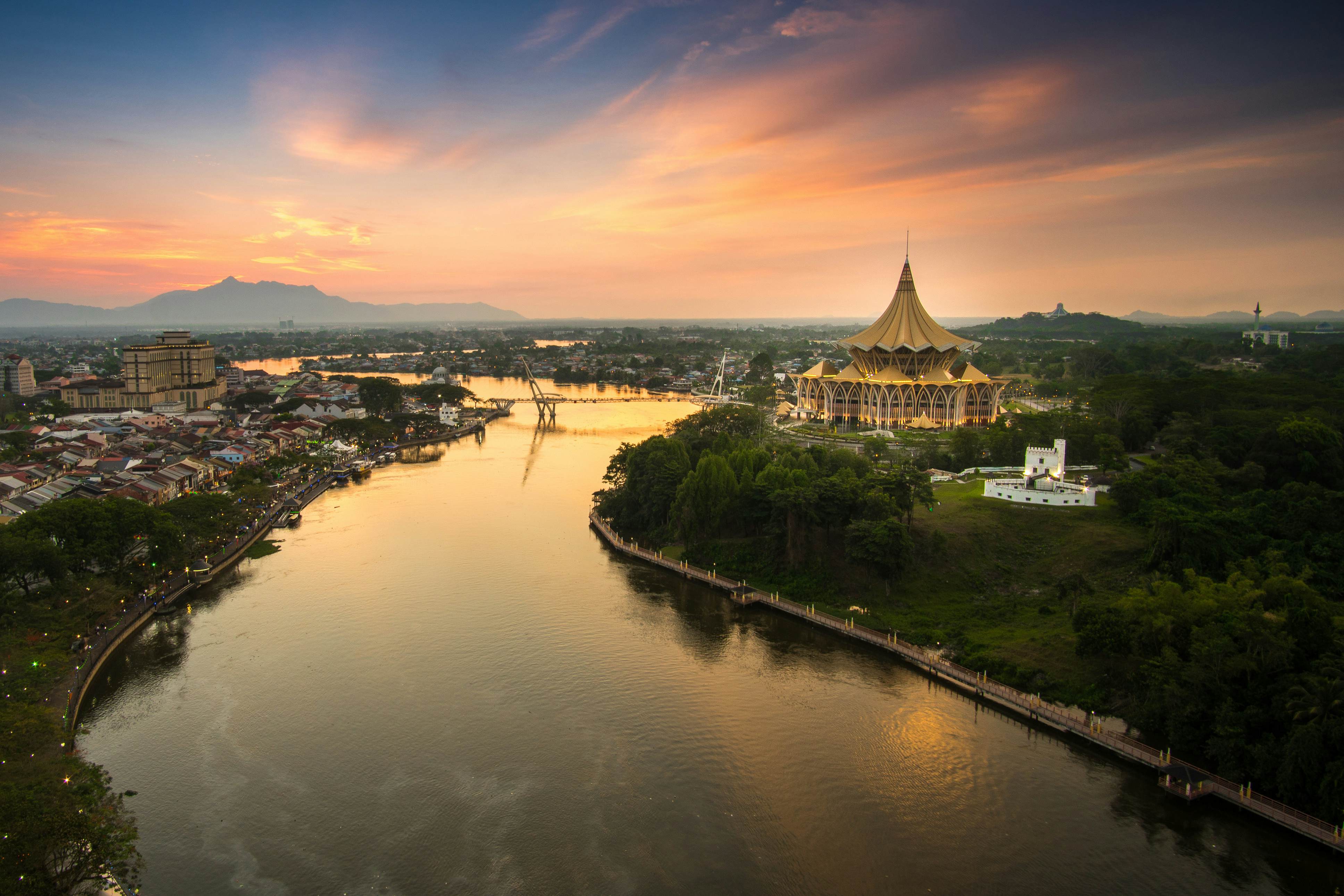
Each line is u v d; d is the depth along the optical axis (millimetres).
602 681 119000
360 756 99375
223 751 100250
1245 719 91188
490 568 170500
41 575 133500
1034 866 81938
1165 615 103625
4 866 64500
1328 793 81938
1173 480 153625
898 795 92875
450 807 90062
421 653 128125
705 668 123500
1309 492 138000
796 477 170625
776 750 101688
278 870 80312
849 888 78812
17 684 100000
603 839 85312
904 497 153375
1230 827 86438
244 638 133875
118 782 93875
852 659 126625
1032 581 139500
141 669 122250
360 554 181125
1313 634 93812
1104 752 98562
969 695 114000
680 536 172375
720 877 80125
